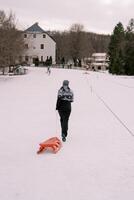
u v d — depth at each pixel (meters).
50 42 117.69
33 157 10.07
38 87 40.12
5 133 13.62
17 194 7.26
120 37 111.62
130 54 92.94
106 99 27.27
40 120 16.94
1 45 59.03
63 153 10.54
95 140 12.41
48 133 13.70
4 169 8.90
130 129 14.65
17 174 8.52
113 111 20.33
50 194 7.26
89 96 29.58
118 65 94.31
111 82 52.41
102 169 8.91
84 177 8.30
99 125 15.59
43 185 7.77
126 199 7.00
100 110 20.69
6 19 68.88
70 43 135.62
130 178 8.23
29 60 114.56
